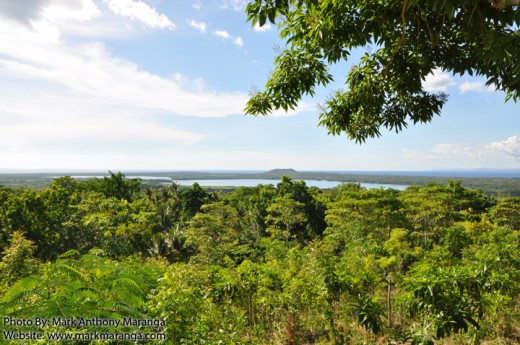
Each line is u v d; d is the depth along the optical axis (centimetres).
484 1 219
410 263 942
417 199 2319
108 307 302
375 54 370
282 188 4228
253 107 361
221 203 3281
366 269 770
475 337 485
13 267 984
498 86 298
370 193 2398
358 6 293
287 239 3189
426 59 337
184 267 689
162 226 3167
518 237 1041
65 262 443
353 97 393
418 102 378
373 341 549
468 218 2292
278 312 721
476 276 482
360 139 429
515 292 593
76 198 2973
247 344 557
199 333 436
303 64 343
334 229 2386
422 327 458
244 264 905
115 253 2216
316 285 682
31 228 2544
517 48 211
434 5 193
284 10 256
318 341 650
